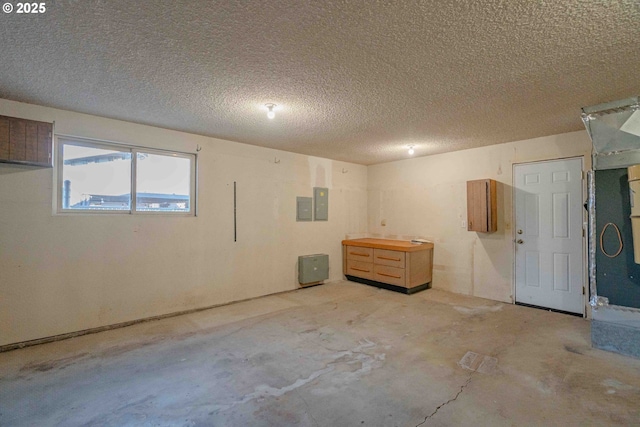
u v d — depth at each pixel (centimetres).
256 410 198
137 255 361
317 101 287
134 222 359
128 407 200
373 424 185
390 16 165
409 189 566
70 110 315
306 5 156
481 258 468
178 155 398
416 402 206
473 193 453
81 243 326
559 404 204
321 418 190
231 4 155
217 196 427
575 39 186
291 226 514
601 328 288
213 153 423
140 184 370
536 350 284
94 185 340
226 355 275
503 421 187
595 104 291
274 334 324
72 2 152
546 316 380
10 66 221
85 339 310
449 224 506
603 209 290
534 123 352
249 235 461
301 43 192
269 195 485
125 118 340
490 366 254
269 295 481
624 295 279
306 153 524
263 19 168
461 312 396
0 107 282
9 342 288
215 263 424
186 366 255
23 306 295
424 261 512
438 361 263
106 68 225
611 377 238
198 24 172
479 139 424
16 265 292
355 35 183
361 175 632
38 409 197
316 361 264
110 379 234
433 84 250
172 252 387
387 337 315
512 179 437
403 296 475
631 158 276
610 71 228
